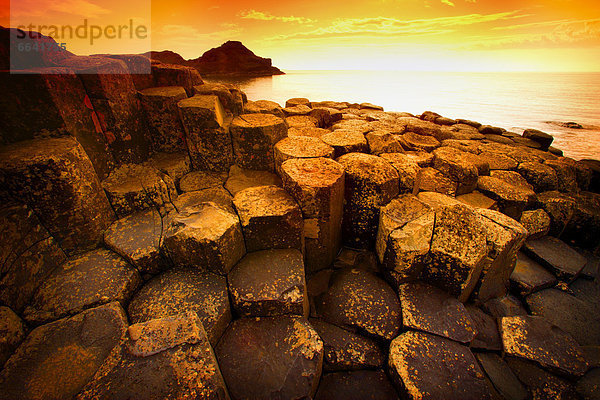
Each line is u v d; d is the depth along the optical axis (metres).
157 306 2.14
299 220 2.65
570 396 2.15
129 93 3.21
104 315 1.96
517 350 2.38
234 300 2.22
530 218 3.86
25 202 2.05
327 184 2.63
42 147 2.15
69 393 1.59
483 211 3.09
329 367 2.28
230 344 2.05
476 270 2.59
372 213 3.13
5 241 1.89
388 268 2.84
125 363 1.47
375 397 2.07
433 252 2.62
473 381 2.03
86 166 2.41
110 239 2.52
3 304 1.84
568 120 20.89
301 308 2.26
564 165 4.85
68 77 2.42
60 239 2.30
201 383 1.41
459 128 7.02
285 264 2.51
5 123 2.13
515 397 2.14
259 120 3.73
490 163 4.76
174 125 3.62
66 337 1.85
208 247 2.27
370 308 2.60
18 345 1.81
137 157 3.35
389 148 3.90
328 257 3.10
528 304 3.02
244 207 2.64
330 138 3.80
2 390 1.58
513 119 20.36
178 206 3.04
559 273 3.31
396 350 2.19
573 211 3.96
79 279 2.20
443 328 2.35
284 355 1.98
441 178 3.88
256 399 1.76
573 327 2.80
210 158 3.68
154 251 2.38
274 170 3.73
